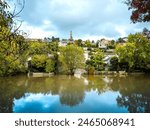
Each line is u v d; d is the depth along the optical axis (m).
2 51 5.07
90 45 80.56
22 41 4.91
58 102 15.83
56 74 41.69
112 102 15.61
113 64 44.25
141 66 42.25
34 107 13.94
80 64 41.81
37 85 25.94
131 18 5.04
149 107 13.55
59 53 44.75
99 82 29.12
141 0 4.70
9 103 15.02
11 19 4.16
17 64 27.30
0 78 30.62
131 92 20.53
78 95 19.16
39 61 40.41
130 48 41.28
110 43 78.62
